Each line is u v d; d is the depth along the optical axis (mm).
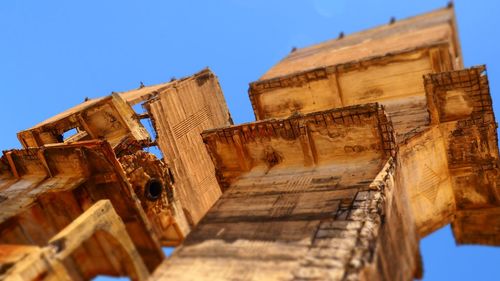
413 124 14656
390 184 11016
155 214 17234
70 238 9203
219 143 14094
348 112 12047
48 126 20219
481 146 13438
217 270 8953
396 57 17766
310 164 12875
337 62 20391
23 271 8055
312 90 19656
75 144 14828
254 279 8391
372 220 9438
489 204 13906
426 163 13633
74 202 15055
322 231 9508
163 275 9195
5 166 17516
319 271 8117
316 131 12711
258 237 9953
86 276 10977
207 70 23828
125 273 10812
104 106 19062
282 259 8828
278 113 20625
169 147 19828
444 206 14156
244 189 12852
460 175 14016
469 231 14438
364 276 7992
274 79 20219
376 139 11953
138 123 19047
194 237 10719
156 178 17453
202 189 21250
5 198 15375
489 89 12750
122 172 14500
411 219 12484
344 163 12375
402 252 10602
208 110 23109
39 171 16500
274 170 13414
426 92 13500
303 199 11250
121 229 10508
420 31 20438
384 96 18250
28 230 14148
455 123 13516
